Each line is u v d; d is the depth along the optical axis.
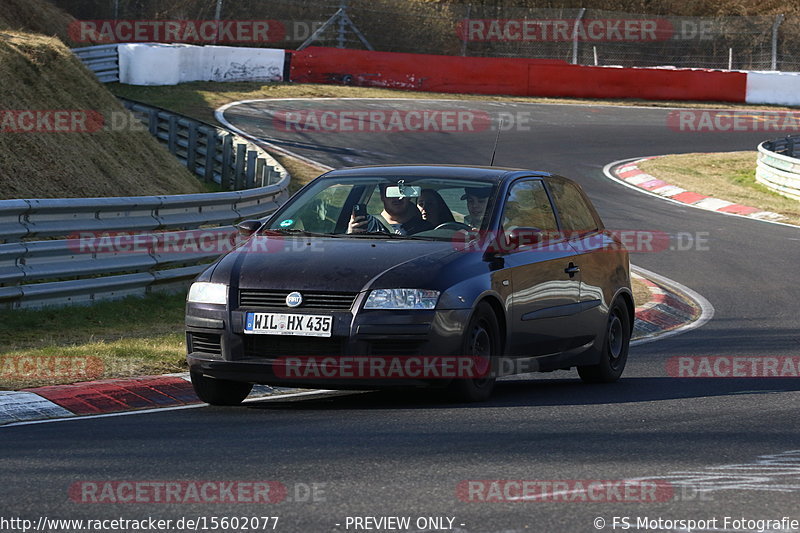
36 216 36.72
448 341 23.66
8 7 107.56
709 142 114.56
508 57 154.12
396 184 27.19
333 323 23.22
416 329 23.31
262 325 23.52
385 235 25.97
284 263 24.36
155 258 41.22
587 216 31.28
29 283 37.00
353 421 22.53
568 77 132.62
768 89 139.62
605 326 30.30
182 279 43.00
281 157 86.12
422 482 17.22
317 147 91.81
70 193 51.03
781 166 92.00
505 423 22.47
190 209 44.16
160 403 25.09
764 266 61.75
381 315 23.27
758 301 50.94
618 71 134.38
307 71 124.44
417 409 24.16
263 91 115.75
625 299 32.06
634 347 38.91
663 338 41.16
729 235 72.69
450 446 20.02
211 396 24.84
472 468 18.25
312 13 147.88
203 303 24.22
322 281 23.67
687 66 158.88
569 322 28.34
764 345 38.97
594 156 100.56
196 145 79.38
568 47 156.88
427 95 124.62
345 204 27.05
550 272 27.59
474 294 24.30
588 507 15.88
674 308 48.31
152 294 41.53
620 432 21.83
